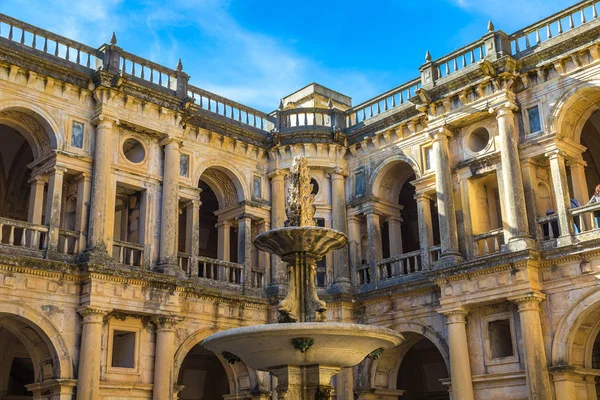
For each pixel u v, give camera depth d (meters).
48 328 27.62
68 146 30.16
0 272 26.78
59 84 30.38
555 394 27.16
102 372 28.59
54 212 29.11
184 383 41.88
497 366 29.25
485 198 32.91
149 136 32.84
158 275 30.31
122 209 33.44
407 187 43.47
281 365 19.66
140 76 33.50
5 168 36.97
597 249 26.94
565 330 27.44
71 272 28.42
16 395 36.62
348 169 37.34
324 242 20.97
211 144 35.56
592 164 37.53
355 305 34.88
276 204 36.62
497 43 31.39
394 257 34.41
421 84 34.66
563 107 29.62
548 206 30.80
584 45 29.02
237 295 33.66
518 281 28.23
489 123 31.75
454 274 30.14
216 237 46.28
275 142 36.88
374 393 33.88
